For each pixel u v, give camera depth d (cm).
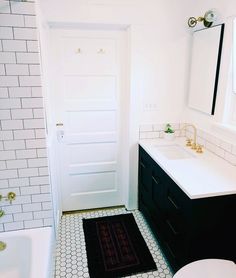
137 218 285
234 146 205
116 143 291
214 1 219
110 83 271
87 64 261
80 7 229
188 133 279
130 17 239
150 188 249
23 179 197
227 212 174
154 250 235
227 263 156
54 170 250
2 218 203
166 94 270
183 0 245
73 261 223
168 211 206
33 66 175
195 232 174
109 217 287
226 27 205
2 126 182
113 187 305
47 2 223
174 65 262
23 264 198
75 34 250
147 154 250
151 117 274
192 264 155
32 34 170
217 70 218
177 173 193
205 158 224
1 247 192
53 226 219
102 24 239
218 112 223
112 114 281
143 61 254
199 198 165
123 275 208
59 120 270
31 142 189
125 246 241
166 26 249
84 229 266
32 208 205
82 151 286
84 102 271
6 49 169
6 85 175
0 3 162
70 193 297
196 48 249
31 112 183
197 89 252
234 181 180
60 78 259
